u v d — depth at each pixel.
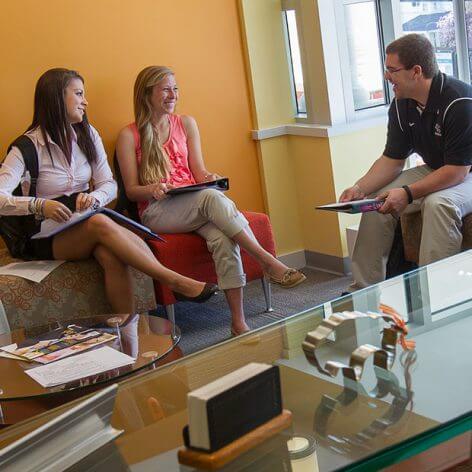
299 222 4.54
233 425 1.40
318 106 4.30
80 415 1.50
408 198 3.34
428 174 3.59
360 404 1.54
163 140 3.92
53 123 3.56
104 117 4.04
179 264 3.66
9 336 2.71
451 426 1.42
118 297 3.48
